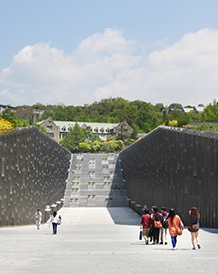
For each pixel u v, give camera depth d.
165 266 6.88
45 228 20.34
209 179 14.59
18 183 19.23
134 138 115.81
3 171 16.81
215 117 67.94
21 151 19.81
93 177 44.00
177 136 18.88
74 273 6.36
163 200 21.88
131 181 36.78
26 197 20.92
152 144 25.34
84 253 8.66
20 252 8.90
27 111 154.88
